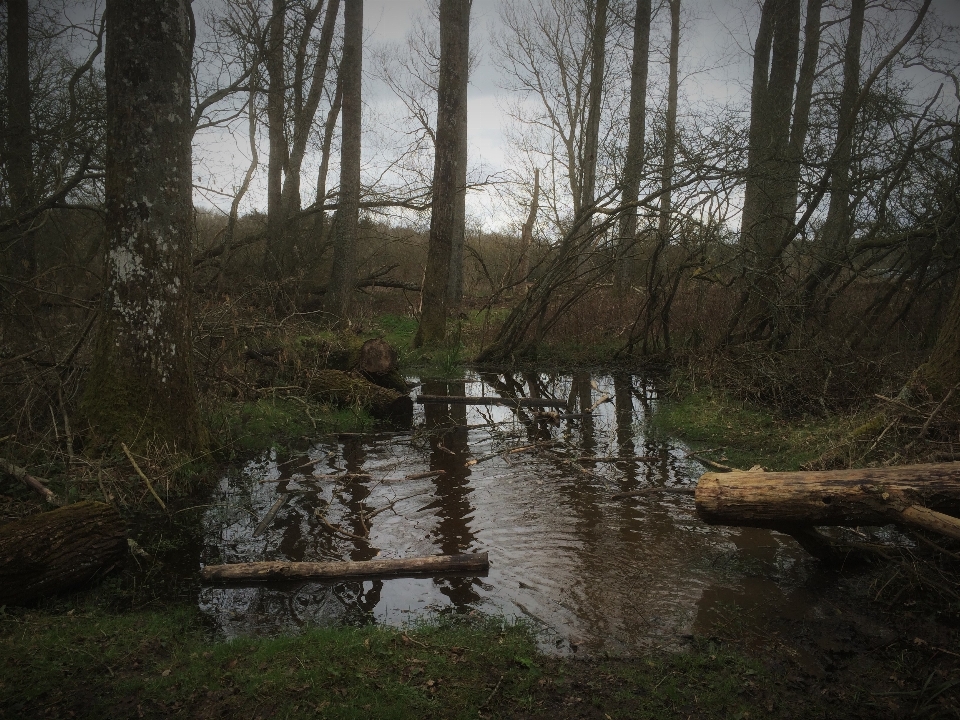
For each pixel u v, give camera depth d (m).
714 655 3.78
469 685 3.51
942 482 4.29
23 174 10.19
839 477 4.43
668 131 11.29
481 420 9.96
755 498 4.44
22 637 3.80
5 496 5.55
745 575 4.81
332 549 5.31
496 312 18.53
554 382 12.99
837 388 9.07
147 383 6.59
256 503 6.31
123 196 6.46
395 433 9.12
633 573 4.86
